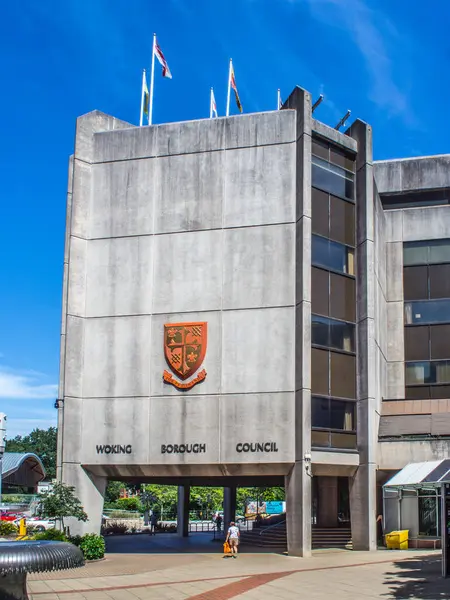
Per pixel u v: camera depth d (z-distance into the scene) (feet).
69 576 89.25
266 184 119.85
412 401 135.23
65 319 128.16
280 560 102.47
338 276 122.31
